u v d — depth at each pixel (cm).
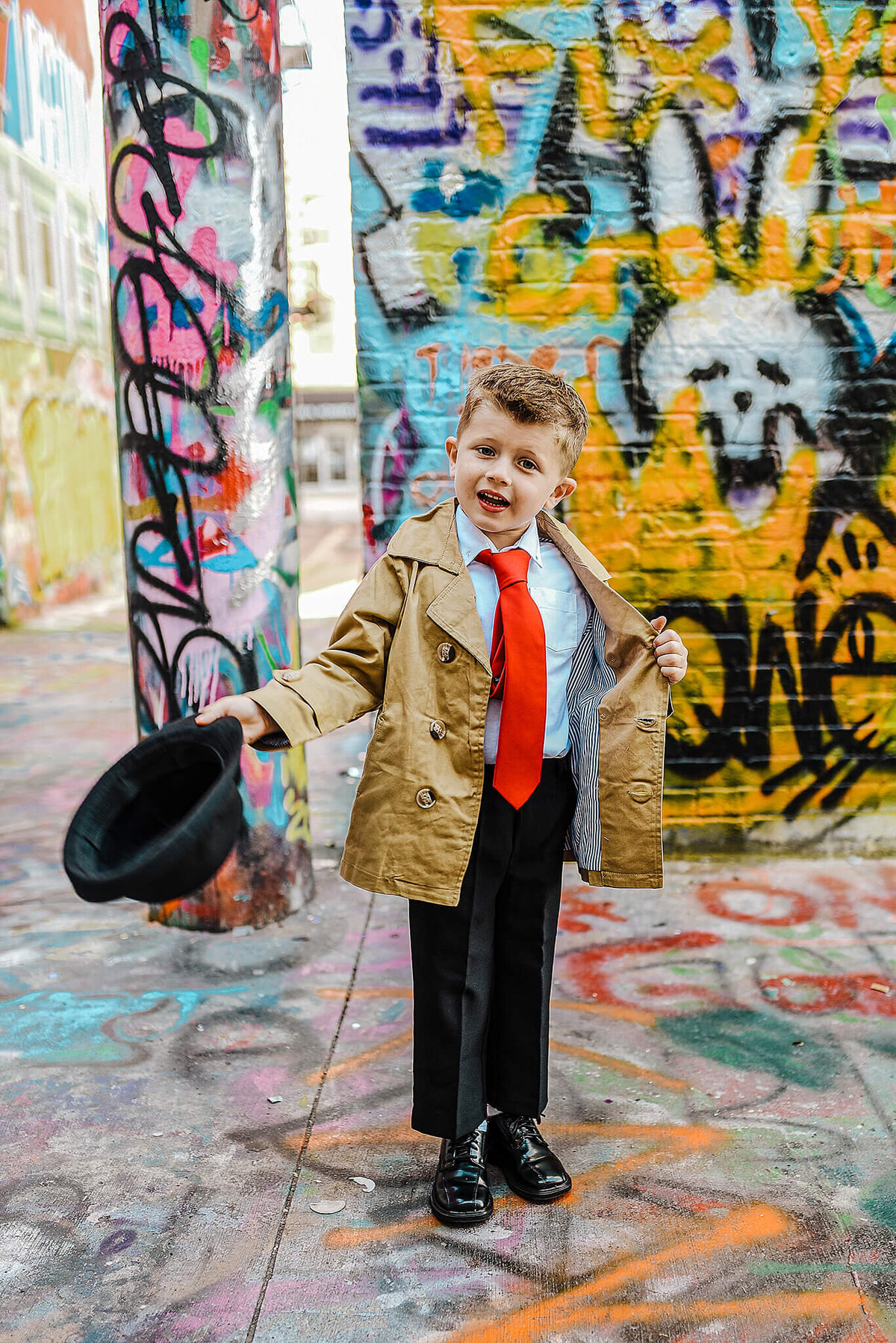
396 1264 190
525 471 184
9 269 1072
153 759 164
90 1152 224
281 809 335
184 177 301
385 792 186
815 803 384
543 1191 205
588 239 355
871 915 338
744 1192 209
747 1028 271
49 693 714
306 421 2978
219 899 332
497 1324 176
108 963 313
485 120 347
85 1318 179
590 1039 267
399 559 193
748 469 368
